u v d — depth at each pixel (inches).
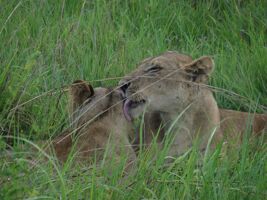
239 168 416.8
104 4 647.1
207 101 482.3
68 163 390.3
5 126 454.9
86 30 599.8
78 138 422.9
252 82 586.6
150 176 394.6
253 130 514.6
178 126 474.9
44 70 519.8
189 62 487.8
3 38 553.3
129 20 642.8
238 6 693.3
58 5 640.4
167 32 647.8
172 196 384.5
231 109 563.5
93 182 368.8
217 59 598.5
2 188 356.2
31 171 379.2
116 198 374.9
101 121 439.2
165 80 469.7
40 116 467.2
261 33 647.8
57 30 582.2
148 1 684.1
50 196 363.6
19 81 486.3
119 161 408.2
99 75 544.7
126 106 450.9
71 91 451.8
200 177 400.8
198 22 674.2
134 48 593.0
